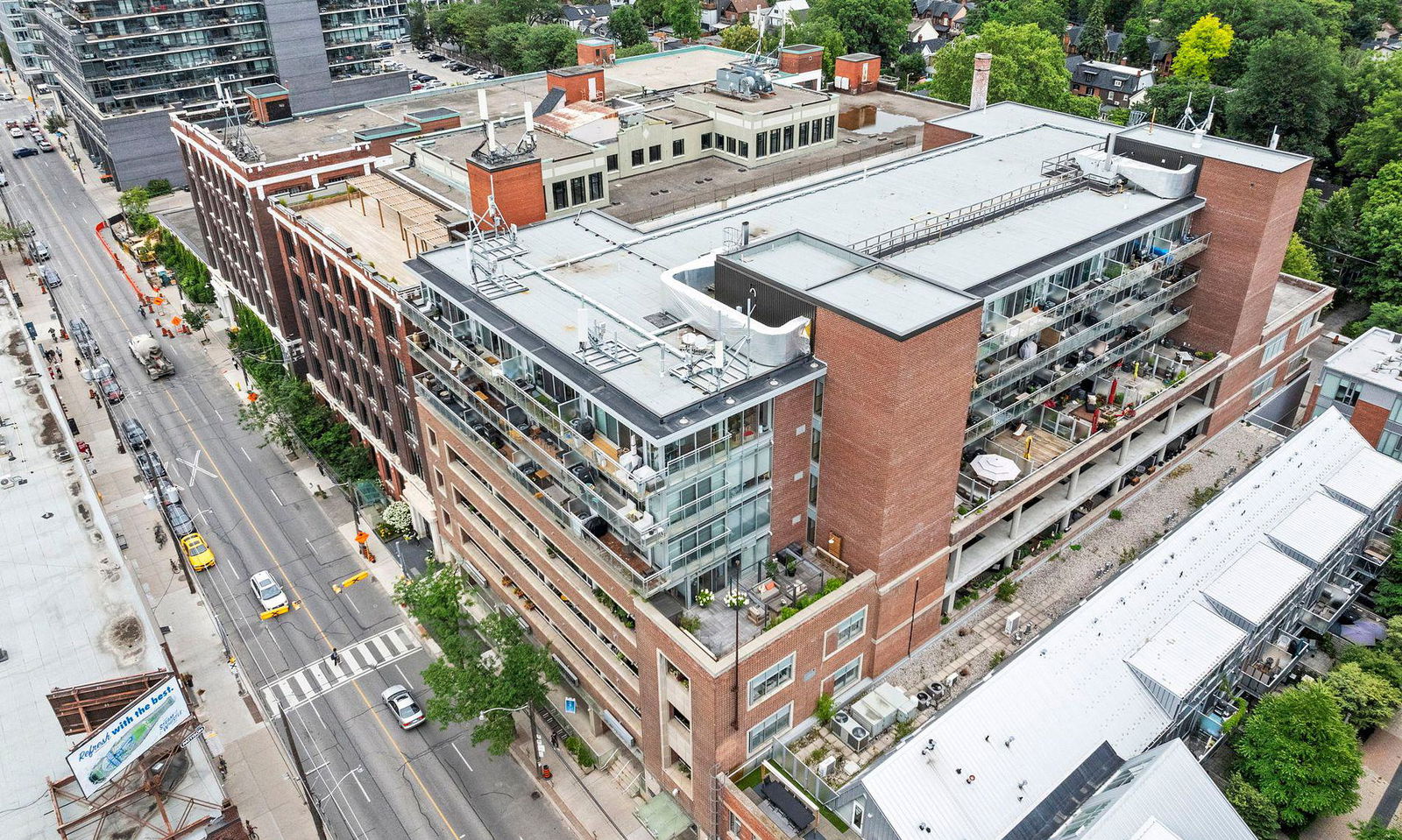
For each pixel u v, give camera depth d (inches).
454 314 2313.0
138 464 3462.1
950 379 1879.9
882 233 2309.3
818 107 3376.0
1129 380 2682.1
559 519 2060.8
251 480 3373.5
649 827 2017.7
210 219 4077.3
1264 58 4931.1
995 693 1911.9
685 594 1911.9
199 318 4311.0
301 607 2795.3
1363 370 2876.5
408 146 3260.3
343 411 3334.2
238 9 5792.3
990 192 2647.6
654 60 4448.8
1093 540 2578.7
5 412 2977.4
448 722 2198.6
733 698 1780.3
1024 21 6860.2
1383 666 2236.7
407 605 2455.7
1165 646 2089.1
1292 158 2546.8
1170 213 2532.0
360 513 3179.1
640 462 1792.6
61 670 2048.5
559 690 2383.1
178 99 5807.1
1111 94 6323.8
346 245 2842.0
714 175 3230.8
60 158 6643.7
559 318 2084.2
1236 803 1947.6
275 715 2439.7
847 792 1777.8
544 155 2819.9
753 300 2044.8
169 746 1866.4
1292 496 2524.6
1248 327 2733.8
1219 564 2311.8
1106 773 1897.1
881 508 1895.9
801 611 1857.8
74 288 4832.7
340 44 6451.8
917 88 5940.0
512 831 2124.8
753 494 1934.1
